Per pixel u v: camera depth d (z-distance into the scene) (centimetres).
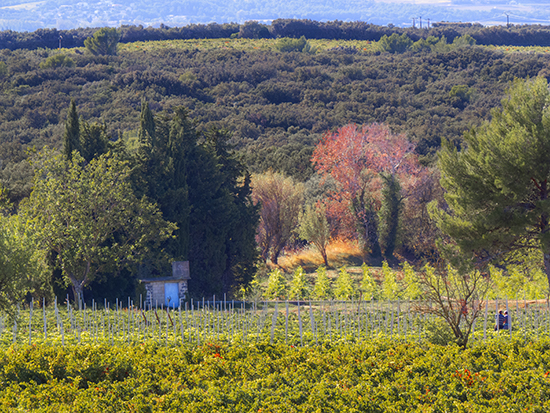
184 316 4991
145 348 3497
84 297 6156
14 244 4250
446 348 3534
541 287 5931
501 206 4069
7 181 9181
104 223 5822
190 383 2945
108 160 6009
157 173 6675
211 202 6938
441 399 2614
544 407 2553
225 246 7156
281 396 2691
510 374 2939
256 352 3519
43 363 2998
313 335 4019
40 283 5797
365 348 3541
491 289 6059
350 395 2656
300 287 6775
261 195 9662
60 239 5606
